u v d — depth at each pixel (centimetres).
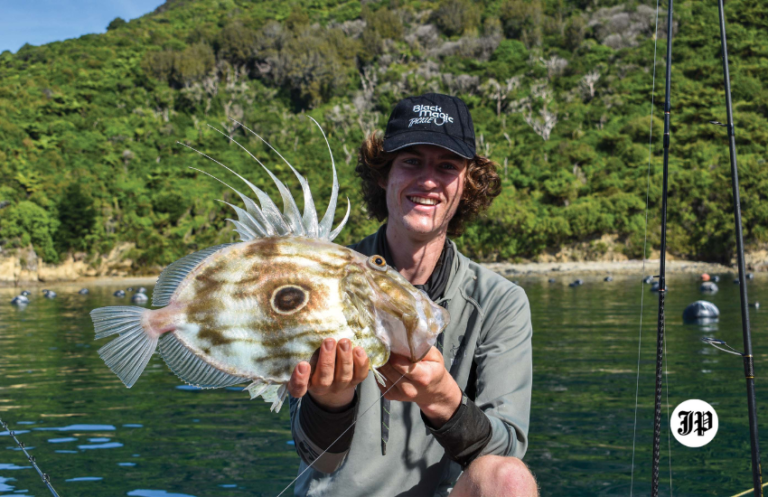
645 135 8175
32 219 5844
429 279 290
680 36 10269
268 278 199
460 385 276
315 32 11925
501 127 9012
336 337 195
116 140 8650
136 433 614
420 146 272
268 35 11206
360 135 8994
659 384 292
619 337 1266
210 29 12912
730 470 484
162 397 785
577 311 1919
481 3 12875
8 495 447
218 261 202
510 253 6369
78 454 546
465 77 9888
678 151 7519
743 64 9356
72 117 9038
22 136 8206
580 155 7731
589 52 10962
